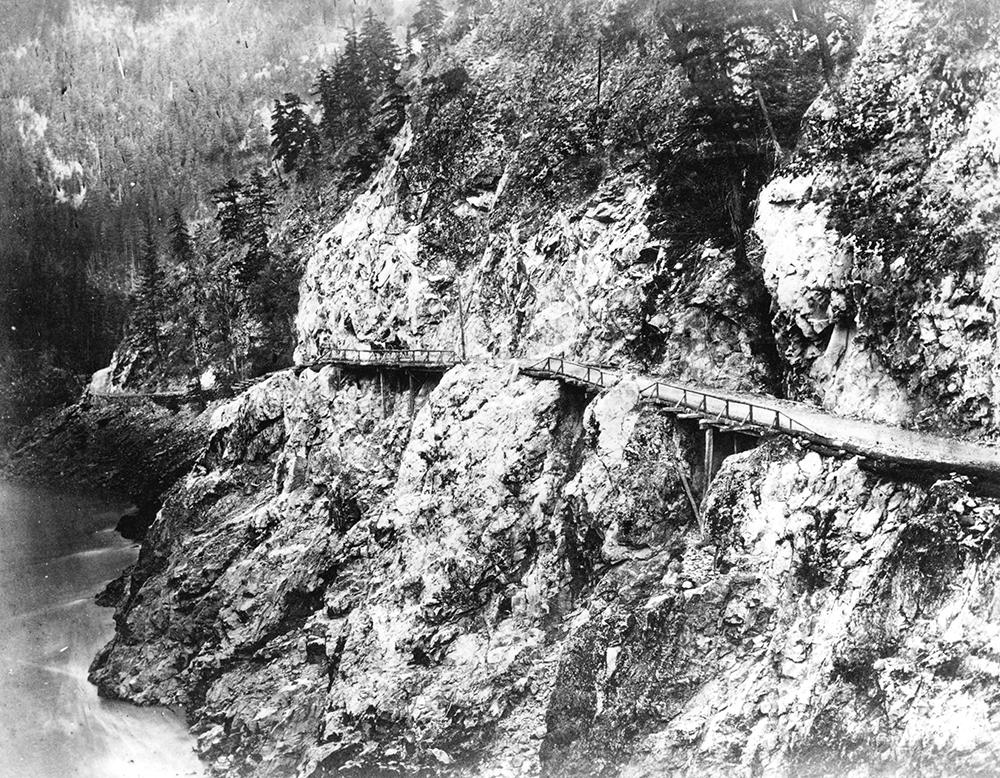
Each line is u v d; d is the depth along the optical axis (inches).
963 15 1694.1
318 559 2529.5
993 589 1360.7
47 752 2362.2
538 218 2431.1
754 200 2054.6
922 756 1344.7
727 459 1726.1
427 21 3607.3
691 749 1583.4
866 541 1515.7
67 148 5359.3
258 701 2326.5
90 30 5821.9
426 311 2620.6
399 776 1926.7
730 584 1648.6
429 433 2277.3
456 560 2076.8
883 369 1686.8
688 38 2268.7
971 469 1435.8
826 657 1488.7
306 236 3567.9
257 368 3528.5
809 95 2127.2
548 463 2064.5
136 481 3764.8
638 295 2129.7
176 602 2669.8
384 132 3437.5
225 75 5324.8
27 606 3048.7
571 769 1724.9
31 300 4704.7
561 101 2635.3
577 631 1813.5
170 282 4254.4
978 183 1610.5
